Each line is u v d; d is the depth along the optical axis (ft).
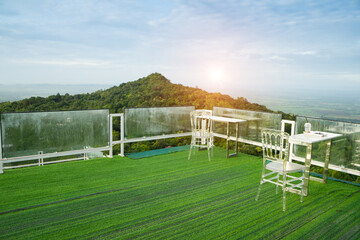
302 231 8.00
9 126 13.35
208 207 9.57
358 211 9.54
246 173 13.96
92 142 16.34
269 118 17.17
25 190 10.91
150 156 17.54
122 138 17.63
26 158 14.06
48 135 14.67
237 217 8.82
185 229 7.92
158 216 8.76
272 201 10.30
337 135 11.91
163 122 19.75
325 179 12.82
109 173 13.57
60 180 12.26
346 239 7.60
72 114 15.38
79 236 7.41
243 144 19.31
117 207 9.43
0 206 9.32
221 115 20.68
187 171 14.19
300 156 15.23
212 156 17.81
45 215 8.71
